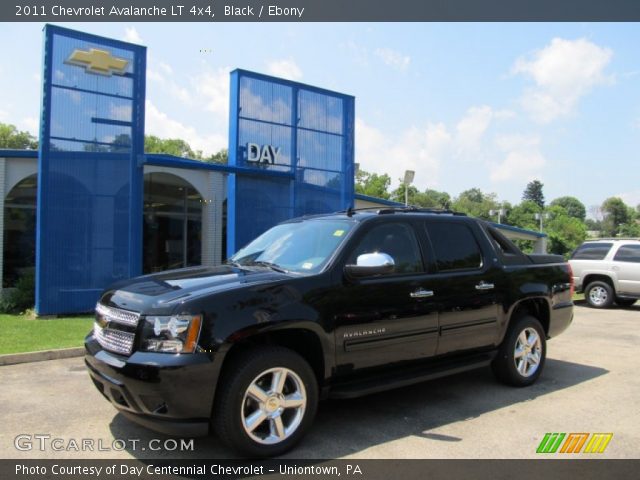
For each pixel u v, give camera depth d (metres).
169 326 3.67
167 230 17.88
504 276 5.69
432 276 5.05
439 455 4.03
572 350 8.10
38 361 7.16
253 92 14.31
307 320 4.11
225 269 4.79
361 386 4.46
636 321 11.52
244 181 14.19
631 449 4.17
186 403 3.61
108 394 3.97
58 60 11.09
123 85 11.84
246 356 3.87
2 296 12.73
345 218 5.05
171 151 58.31
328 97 15.77
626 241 13.98
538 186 148.88
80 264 11.36
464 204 90.06
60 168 11.15
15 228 15.07
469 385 5.97
